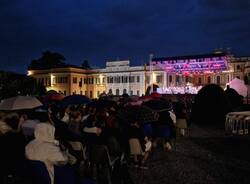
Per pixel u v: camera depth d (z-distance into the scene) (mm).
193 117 22109
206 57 40906
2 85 41344
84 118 8883
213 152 11281
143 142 8523
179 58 43344
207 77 63094
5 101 8180
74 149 7285
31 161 4809
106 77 79875
